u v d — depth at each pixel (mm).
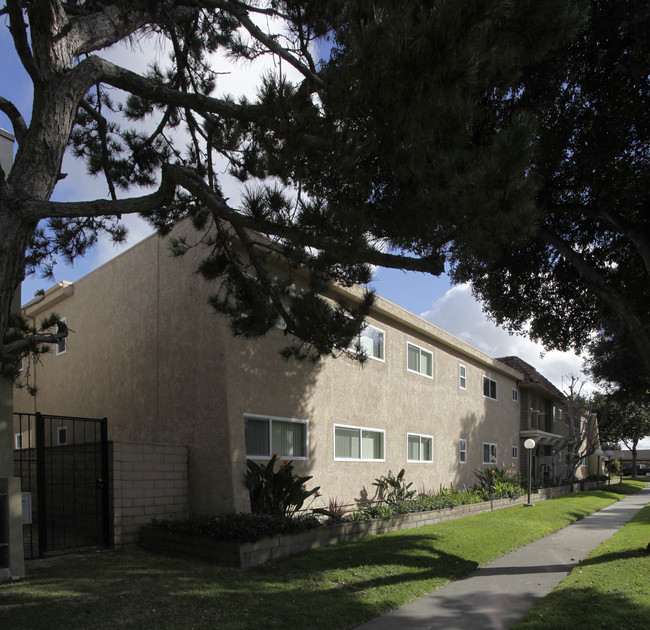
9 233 5156
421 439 16844
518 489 19078
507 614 6285
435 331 17609
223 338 10234
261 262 8492
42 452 8523
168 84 8297
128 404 11977
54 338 6367
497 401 23875
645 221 9930
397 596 6828
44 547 8375
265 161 5965
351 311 8078
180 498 10055
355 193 6027
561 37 5082
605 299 9602
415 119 4527
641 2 7871
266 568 7746
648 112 8961
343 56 5449
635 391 21172
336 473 12742
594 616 5945
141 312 12047
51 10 5277
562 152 9453
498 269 11469
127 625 5293
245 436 10430
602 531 13266
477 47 4211
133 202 5980
